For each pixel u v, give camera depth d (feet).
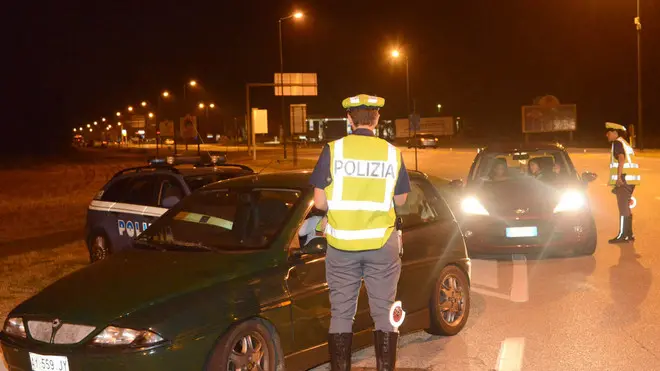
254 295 15.15
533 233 30.68
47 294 15.76
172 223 19.22
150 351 13.58
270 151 235.61
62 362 14.14
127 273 15.94
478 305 24.02
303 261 16.39
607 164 101.14
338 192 13.61
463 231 31.42
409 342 20.12
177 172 29.27
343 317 14.07
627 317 21.77
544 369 17.49
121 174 31.50
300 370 16.03
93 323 14.14
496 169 32.78
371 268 13.97
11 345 15.03
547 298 24.56
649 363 17.67
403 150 190.80
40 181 117.60
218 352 14.38
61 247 39.52
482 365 17.97
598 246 34.50
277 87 165.78
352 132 14.11
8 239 44.68
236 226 18.54
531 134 247.70
